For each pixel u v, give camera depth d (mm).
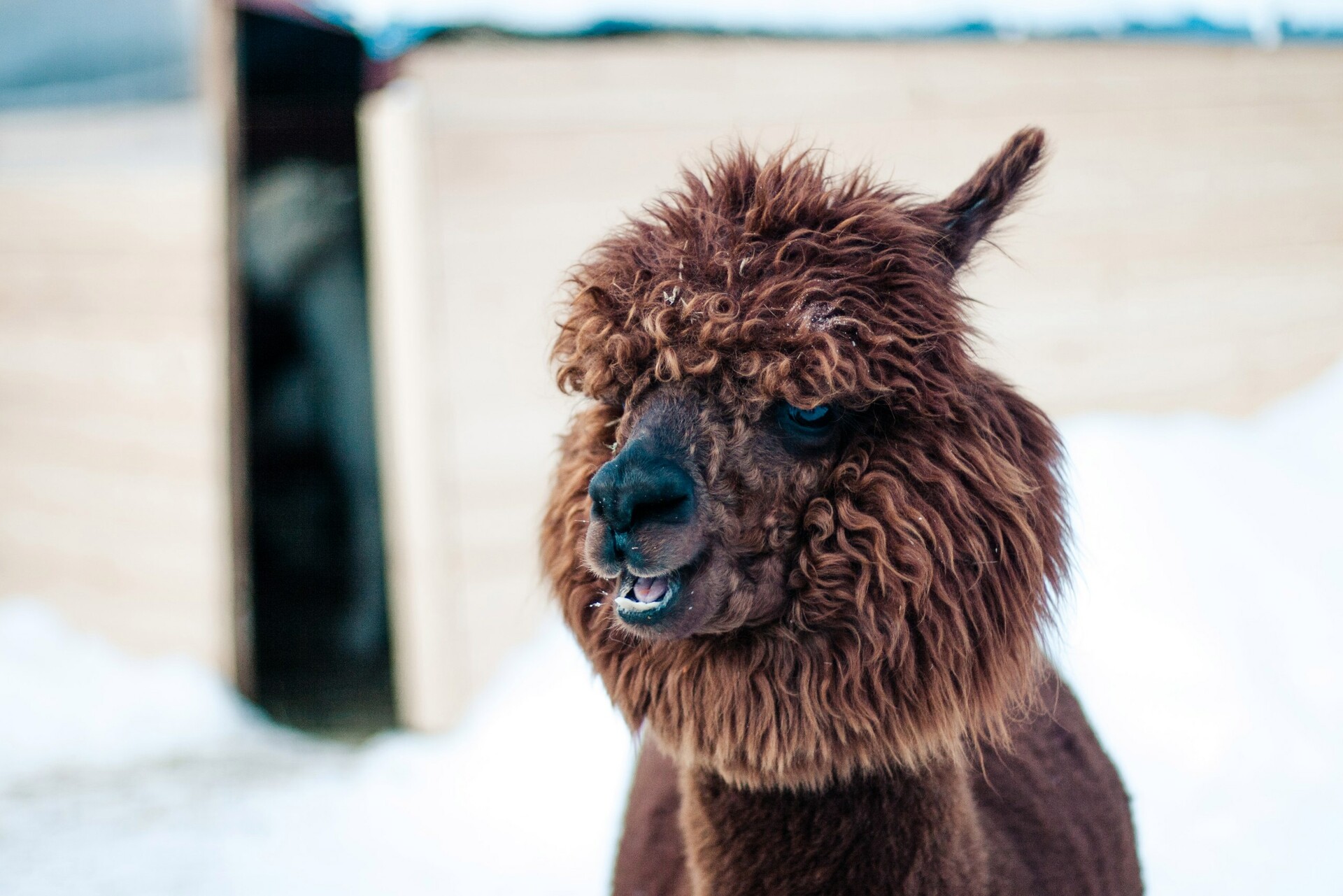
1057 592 2244
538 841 5164
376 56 7098
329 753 6711
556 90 7074
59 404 8984
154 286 8391
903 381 2072
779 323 2049
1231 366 8266
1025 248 7938
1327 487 7141
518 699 6641
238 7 7398
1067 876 2533
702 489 2061
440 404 7043
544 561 2494
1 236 8969
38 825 5309
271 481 7918
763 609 2105
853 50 7438
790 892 2219
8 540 9414
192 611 8328
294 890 4598
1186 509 7008
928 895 2176
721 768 2197
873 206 2232
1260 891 4199
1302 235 8320
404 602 7102
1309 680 5613
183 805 5609
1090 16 7863
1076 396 8062
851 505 2086
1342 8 8305
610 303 2229
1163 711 5504
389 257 6996
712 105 7242
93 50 9000
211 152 8062
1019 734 2789
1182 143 8109
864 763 2105
